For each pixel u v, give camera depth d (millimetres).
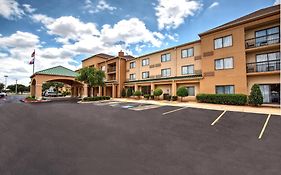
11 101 29016
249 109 14727
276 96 17297
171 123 10000
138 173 4141
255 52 18766
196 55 24516
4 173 4102
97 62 41812
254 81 18641
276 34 17172
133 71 35094
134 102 23422
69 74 36500
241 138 7152
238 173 4191
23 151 5562
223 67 20141
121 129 8609
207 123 9945
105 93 38500
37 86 31047
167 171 4258
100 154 5344
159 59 30109
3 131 8133
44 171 4207
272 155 5367
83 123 10016
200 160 4949
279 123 9633
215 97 19531
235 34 19266
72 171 4207
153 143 6484
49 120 10891
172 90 25031
